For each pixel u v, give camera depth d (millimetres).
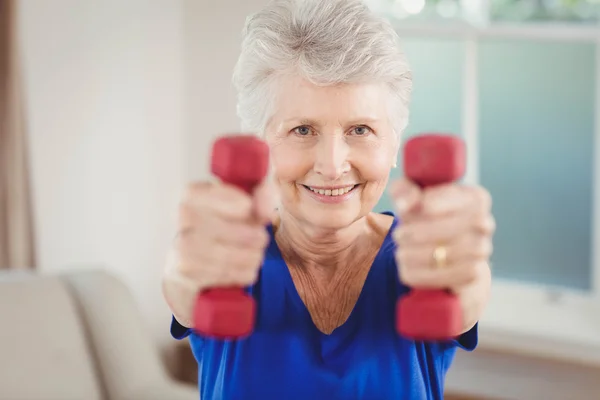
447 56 2996
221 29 3156
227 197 681
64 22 2959
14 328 2271
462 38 2953
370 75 829
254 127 904
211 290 717
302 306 963
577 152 2910
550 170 2957
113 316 2484
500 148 2998
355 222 942
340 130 850
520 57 2912
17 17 2752
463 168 679
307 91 839
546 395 2803
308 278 978
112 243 3197
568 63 2855
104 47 3062
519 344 2840
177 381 3309
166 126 3275
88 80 3041
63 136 3002
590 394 2756
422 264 677
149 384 2443
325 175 847
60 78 2969
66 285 2504
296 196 893
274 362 952
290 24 846
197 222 696
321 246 956
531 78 2910
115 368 2424
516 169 2998
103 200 3143
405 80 877
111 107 3113
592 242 2953
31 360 2258
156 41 3188
